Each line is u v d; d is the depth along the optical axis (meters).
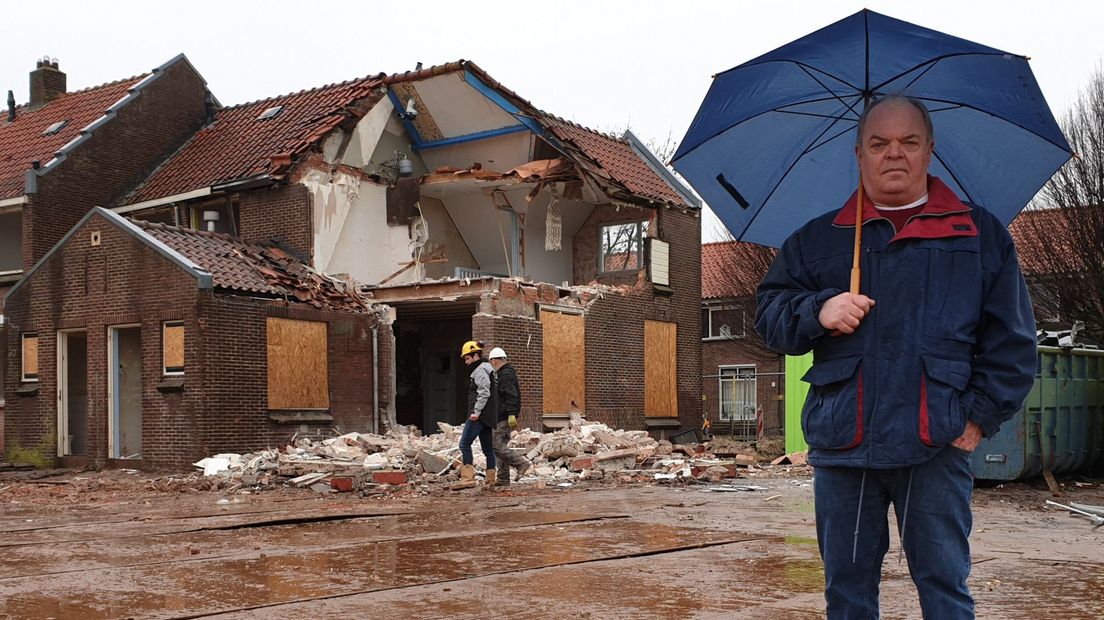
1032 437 14.05
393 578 6.58
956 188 4.12
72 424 21.12
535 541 8.50
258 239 23.41
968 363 3.28
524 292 22.83
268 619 5.31
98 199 25.62
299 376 20.27
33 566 7.21
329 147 23.84
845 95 4.00
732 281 33.41
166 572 6.88
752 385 39.88
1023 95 3.69
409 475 15.46
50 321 20.80
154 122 27.09
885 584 6.26
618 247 29.14
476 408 14.29
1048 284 24.66
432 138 26.38
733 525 9.75
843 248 3.49
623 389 25.70
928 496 3.30
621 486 15.21
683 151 4.23
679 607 5.57
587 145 27.02
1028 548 8.02
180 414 18.64
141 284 19.41
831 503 3.45
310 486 14.79
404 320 26.48
